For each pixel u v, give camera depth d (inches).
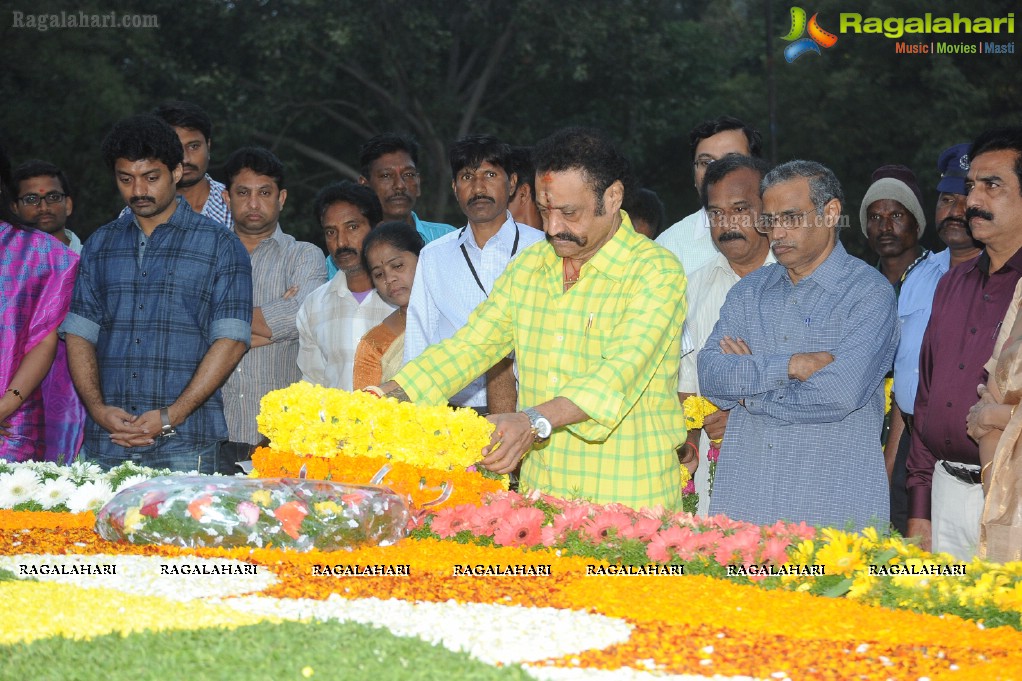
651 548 142.0
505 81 1039.6
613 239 166.6
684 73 1035.3
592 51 987.9
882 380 180.2
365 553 144.9
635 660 106.3
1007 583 133.5
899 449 228.5
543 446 173.6
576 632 114.8
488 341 175.5
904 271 251.3
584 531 147.9
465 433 154.6
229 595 126.3
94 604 119.8
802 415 175.8
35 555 142.3
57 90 804.0
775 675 102.7
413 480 155.3
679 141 1030.4
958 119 928.9
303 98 967.0
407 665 100.1
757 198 214.5
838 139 976.9
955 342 179.3
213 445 228.5
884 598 131.8
